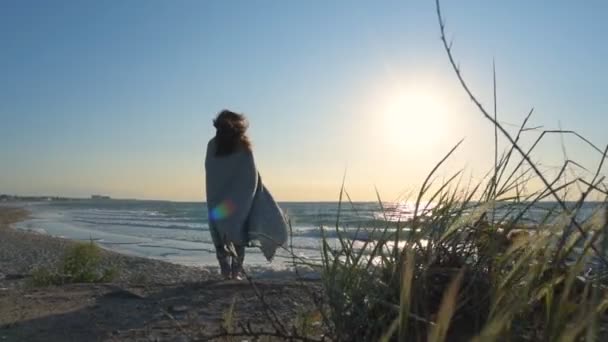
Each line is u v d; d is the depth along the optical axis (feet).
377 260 6.12
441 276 5.70
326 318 5.95
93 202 613.52
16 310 14.06
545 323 4.44
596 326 3.58
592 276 4.57
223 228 18.20
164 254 70.18
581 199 4.31
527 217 5.51
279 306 12.52
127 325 11.89
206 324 11.37
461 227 6.03
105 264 48.65
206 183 18.99
